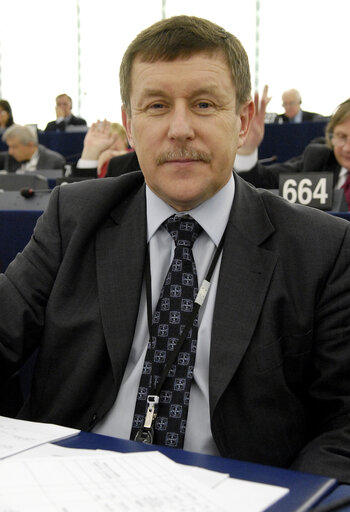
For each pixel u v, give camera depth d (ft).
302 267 3.42
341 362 3.33
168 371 3.25
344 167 10.02
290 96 26.89
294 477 2.22
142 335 3.44
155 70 3.28
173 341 3.31
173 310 3.37
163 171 3.40
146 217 3.67
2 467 2.15
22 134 18.75
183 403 3.19
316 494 2.09
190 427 3.21
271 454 3.22
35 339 3.74
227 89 3.36
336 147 9.93
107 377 3.44
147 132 3.38
